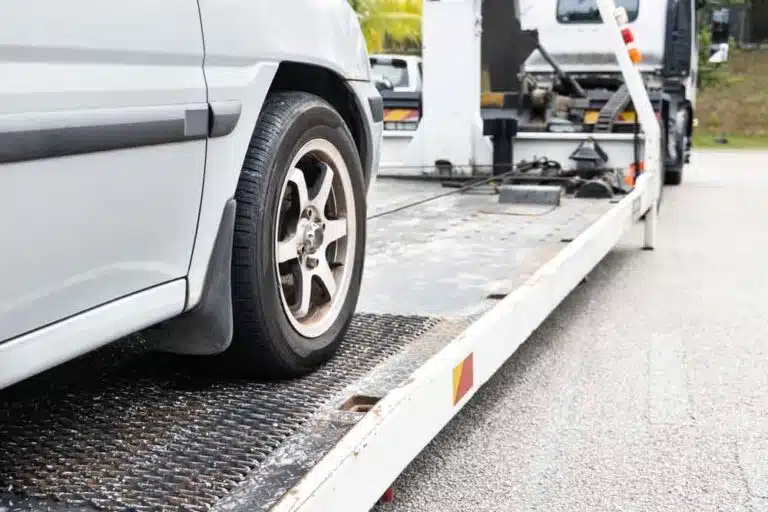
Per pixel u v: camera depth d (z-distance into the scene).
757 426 3.72
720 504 3.04
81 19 2.00
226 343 2.65
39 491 2.15
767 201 11.38
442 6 7.87
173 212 2.36
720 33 11.87
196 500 2.10
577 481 3.21
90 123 2.02
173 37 2.30
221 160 2.53
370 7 21.78
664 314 5.50
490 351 3.43
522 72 9.45
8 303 1.88
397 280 4.41
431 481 3.20
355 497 2.27
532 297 3.99
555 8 10.63
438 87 7.98
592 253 5.20
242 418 2.60
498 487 3.15
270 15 2.75
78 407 2.69
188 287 2.47
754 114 30.88
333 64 3.13
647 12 10.67
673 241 8.12
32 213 1.90
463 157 8.02
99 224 2.09
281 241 2.88
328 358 3.12
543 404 3.96
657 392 4.12
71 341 2.05
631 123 8.52
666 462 3.37
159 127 2.24
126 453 2.37
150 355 3.15
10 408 2.69
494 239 5.48
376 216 6.32
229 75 2.55
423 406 2.72
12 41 1.83
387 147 8.43
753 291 6.12
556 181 7.75
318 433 2.50
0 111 1.80
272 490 2.16
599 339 4.96
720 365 4.50
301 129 2.86
